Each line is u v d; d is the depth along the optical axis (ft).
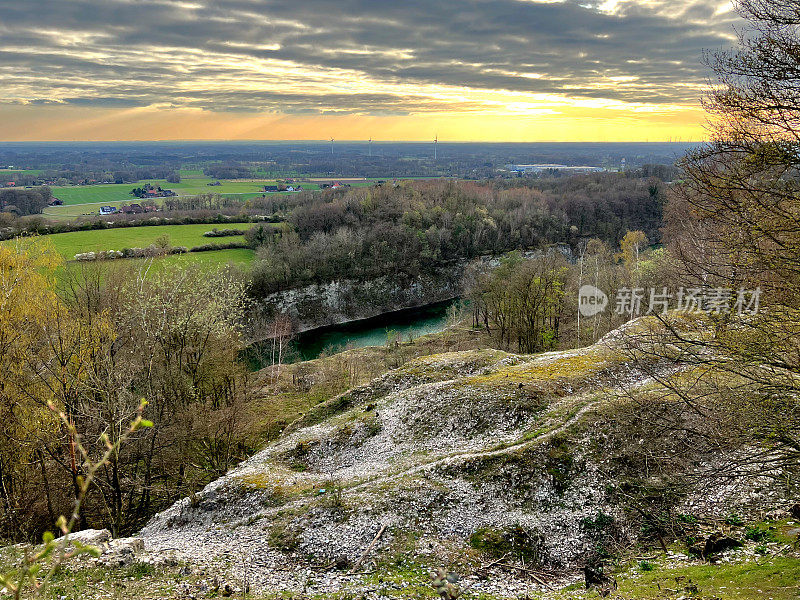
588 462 101.96
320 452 129.29
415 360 172.45
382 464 117.91
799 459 69.05
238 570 81.05
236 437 155.63
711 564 70.69
